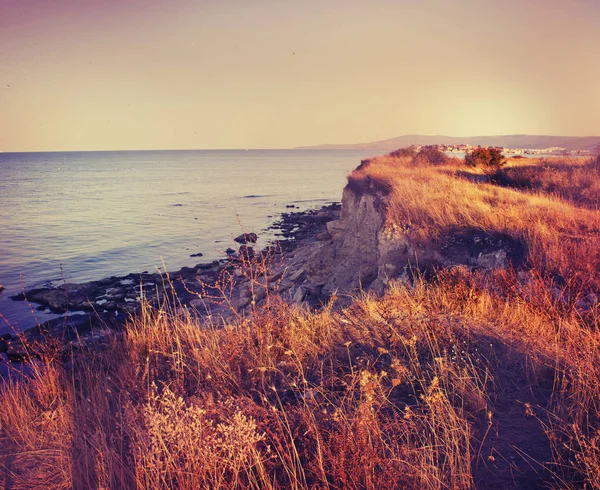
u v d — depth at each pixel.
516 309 6.39
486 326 5.90
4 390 4.70
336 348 5.33
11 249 28.92
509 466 3.16
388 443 3.38
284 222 38.91
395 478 2.89
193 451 3.01
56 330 13.15
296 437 3.51
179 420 3.23
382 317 6.12
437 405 3.62
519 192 17.09
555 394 4.12
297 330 5.71
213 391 4.34
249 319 6.04
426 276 9.88
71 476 3.14
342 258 16.83
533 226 10.53
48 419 4.02
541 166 24.33
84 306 16.78
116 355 5.75
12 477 3.25
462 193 14.22
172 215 44.41
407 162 27.50
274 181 96.75
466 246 10.55
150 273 22.47
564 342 5.27
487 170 23.59
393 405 3.92
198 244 30.02
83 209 49.75
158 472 2.95
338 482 2.92
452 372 4.35
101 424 3.71
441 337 5.41
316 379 4.59
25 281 21.66
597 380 4.08
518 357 4.95
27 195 67.25
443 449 3.30
